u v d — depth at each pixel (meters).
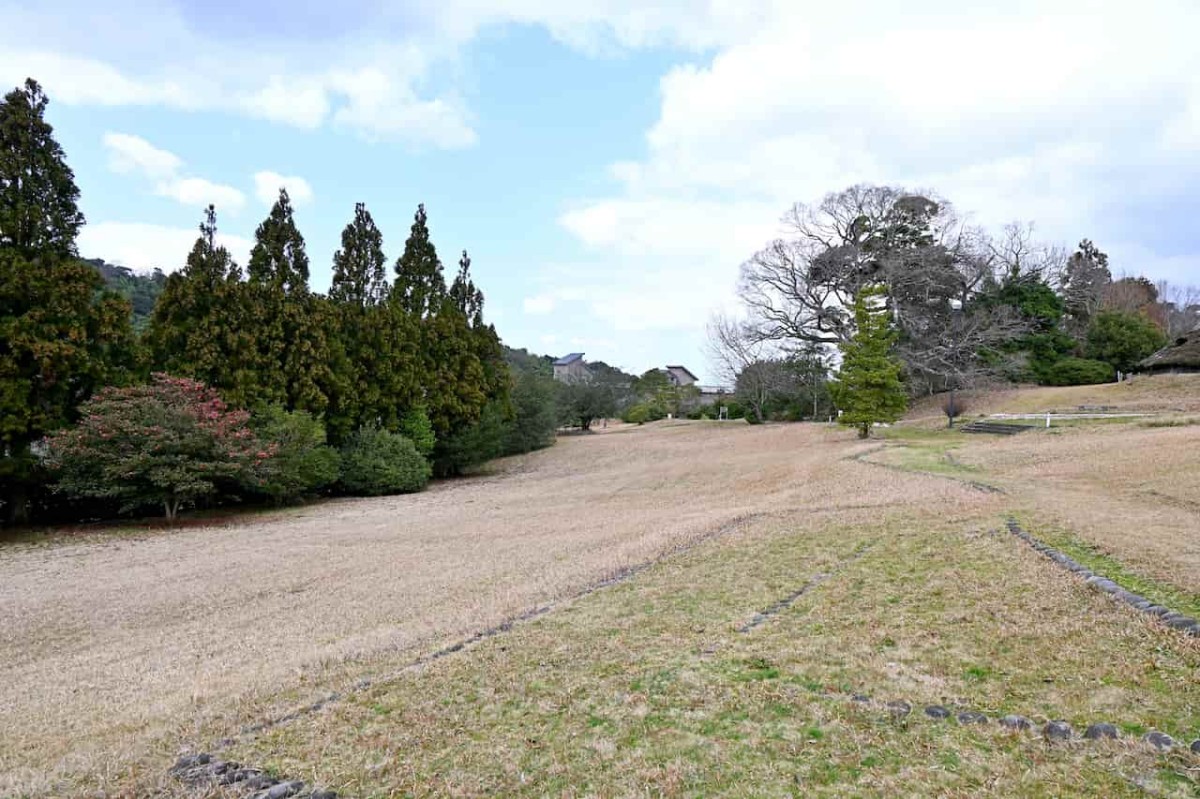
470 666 5.18
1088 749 3.29
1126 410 25.23
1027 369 37.00
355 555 12.20
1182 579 5.50
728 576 7.51
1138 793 2.91
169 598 9.67
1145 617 4.77
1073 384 36.28
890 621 5.41
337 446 23.30
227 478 17.80
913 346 37.59
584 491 21.00
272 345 20.86
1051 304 39.75
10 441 15.60
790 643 5.13
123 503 17.34
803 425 35.81
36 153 16.55
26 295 15.88
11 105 16.30
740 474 20.80
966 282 39.34
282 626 7.72
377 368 24.95
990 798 2.95
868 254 38.50
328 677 5.29
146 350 18.27
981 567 6.64
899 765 3.29
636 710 4.15
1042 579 5.97
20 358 15.70
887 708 3.90
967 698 3.96
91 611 9.14
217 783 3.57
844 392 26.33
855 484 14.72
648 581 7.64
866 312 25.95
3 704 5.75
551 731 3.96
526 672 4.97
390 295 28.66
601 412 49.69
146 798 3.49
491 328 32.16
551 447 37.59
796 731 3.73
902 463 17.27
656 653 5.17
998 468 15.00
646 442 36.75
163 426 16.27
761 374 42.34
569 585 7.82
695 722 3.94
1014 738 3.46
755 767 3.38
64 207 17.05
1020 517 8.65
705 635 5.55
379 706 4.51
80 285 16.59
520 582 8.52
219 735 4.29
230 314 20.16
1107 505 9.30
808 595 6.42
